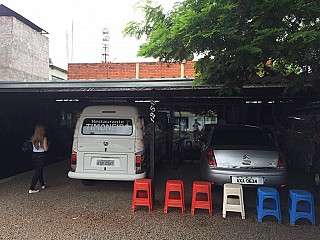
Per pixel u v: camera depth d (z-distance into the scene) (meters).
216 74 4.62
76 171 6.62
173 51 4.53
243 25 3.75
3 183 7.83
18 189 7.18
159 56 4.68
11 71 13.50
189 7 4.08
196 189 5.37
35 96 8.14
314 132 7.25
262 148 6.06
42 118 10.37
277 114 11.87
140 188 5.54
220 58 4.15
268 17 3.40
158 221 5.02
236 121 12.01
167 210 5.49
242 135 6.79
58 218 5.15
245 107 12.01
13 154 8.88
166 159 11.23
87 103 10.78
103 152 6.60
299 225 4.89
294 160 9.18
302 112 9.02
